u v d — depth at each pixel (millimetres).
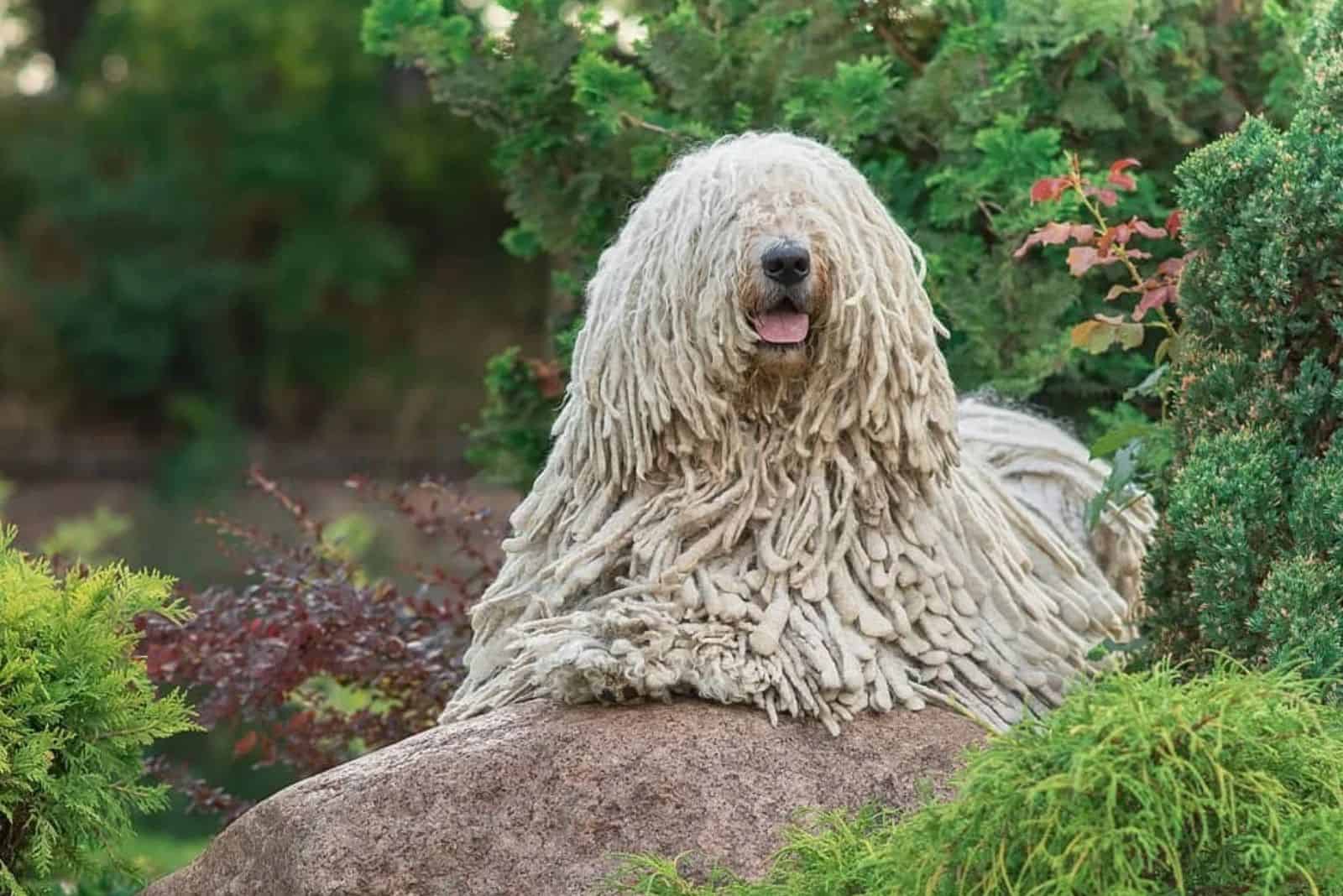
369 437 27344
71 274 27703
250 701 7309
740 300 5016
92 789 5594
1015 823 4098
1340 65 5438
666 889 4676
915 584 5289
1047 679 5434
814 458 5227
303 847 4848
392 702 7680
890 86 7621
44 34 31359
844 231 5117
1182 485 5383
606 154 7973
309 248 27750
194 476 24859
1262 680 4273
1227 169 5387
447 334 28250
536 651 5102
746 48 8016
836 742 5020
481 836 4852
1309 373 5266
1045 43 7816
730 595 5141
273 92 28641
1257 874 4102
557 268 8633
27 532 23109
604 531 5258
